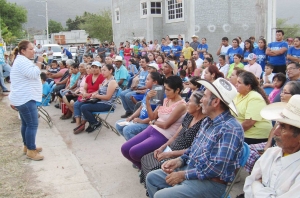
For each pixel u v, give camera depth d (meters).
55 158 5.39
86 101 6.62
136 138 4.35
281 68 8.14
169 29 20.88
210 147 2.78
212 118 2.88
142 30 22.39
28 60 4.96
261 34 10.02
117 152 5.59
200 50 12.98
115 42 27.25
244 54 9.08
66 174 4.76
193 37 14.41
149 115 4.67
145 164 3.77
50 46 25.19
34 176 4.70
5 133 6.81
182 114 4.12
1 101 10.36
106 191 4.23
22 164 5.13
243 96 4.27
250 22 18.91
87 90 7.00
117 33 26.69
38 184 4.44
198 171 2.82
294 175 2.23
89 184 4.43
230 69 8.27
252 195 2.48
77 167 5.01
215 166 2.70
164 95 5.02
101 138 6.38
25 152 5.53
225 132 2.71
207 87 2.81
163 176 3.26
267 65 7.22
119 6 25.73
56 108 9.38
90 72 7.02
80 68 8.20
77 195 4.12
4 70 13.37
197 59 10.13
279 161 2.38
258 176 2.54
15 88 4.98
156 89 4.88
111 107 6.46
